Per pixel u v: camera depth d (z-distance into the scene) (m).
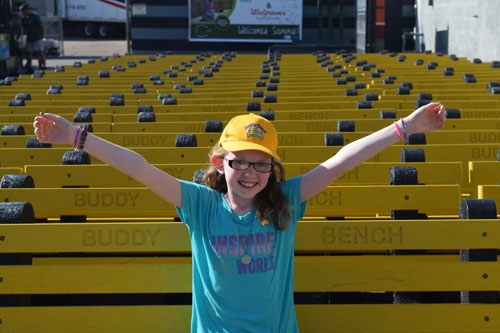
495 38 18.22
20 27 27.22
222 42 29.97
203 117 8.73
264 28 29.70
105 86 12.17
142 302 5.64
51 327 3.74
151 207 4.76
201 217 3.45
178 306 3.75
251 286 3.38
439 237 3.86
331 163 3.58
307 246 3.89
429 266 3.81
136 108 9.40
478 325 3.78
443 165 5.51
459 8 21.89
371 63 15.80
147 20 30.12
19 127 7.38
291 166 5.67
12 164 6.39
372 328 3.79
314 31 30.33
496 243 3.84
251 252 3.38
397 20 27.70
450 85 11.26
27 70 27.06
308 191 3.56
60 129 3.40
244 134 3.31
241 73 14.48
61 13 41.94
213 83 12.80
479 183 5.87
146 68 16.11
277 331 3.45
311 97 10.15
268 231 3.41
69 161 5.64
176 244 3.85
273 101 9.79
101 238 3.84
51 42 36.28
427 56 18.05
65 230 3.82
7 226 3.79
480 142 7.08
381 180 5.58
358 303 4.25
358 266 3.81
